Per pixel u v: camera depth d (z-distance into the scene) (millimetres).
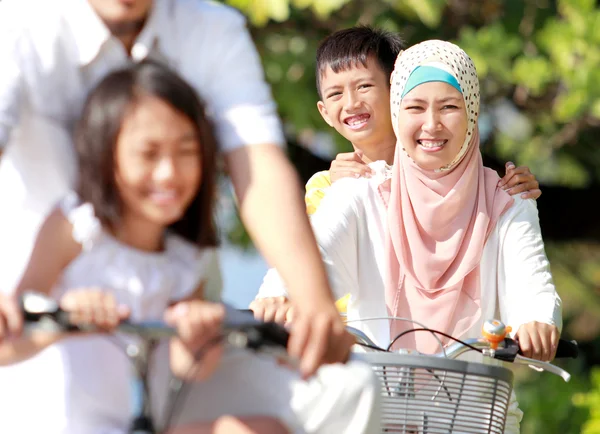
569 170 14289
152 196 4016
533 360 5297
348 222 6195
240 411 4445
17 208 4336
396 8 13258
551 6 14016
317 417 4496
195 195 4207
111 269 4133
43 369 4156
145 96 3984
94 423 4152
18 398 4168
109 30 4363
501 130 14492
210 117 4418
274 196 4281
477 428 5172
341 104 7207
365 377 4547
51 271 4094
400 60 6445
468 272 6094
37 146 4309
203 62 4512
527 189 6348
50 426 4121
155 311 4211
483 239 6145
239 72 4516
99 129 4004
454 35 13906
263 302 5418
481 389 5297
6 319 3695
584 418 13828
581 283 16188
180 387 3955
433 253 6184
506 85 14094
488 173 6395
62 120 4363
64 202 4129
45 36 4293
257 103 4492
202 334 3830
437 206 6180
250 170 4359
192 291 4336
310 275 4125
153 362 4207
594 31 13289
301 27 13867
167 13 4465
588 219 14531
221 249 4492
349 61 7164
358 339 5332
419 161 6215
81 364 4148
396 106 6375
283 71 13469
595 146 14578
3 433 4176
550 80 13703
